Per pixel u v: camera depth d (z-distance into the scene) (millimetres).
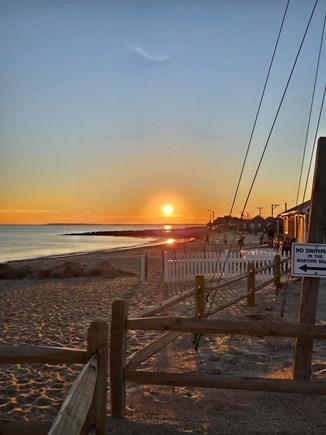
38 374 6203
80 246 78688
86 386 2666
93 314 10961
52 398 5352
